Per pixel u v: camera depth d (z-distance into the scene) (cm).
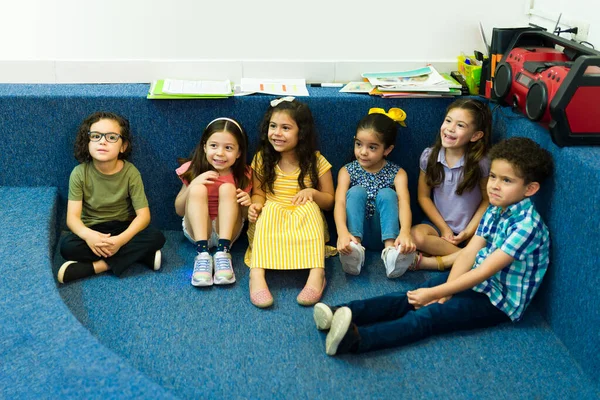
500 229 163
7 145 199
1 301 149
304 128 193
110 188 191
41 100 194
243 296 176
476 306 161
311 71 221
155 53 217
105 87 209
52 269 180
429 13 216
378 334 153
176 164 208
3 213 188
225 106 201
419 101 204
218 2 211
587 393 141
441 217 197
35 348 134
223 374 145
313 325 164
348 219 190
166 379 143
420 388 142
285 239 180
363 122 192
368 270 191
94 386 123
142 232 188
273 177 199
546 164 158
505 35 196
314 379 144
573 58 178
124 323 162
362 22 216
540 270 162
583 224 145
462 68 214
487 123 186
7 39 210
